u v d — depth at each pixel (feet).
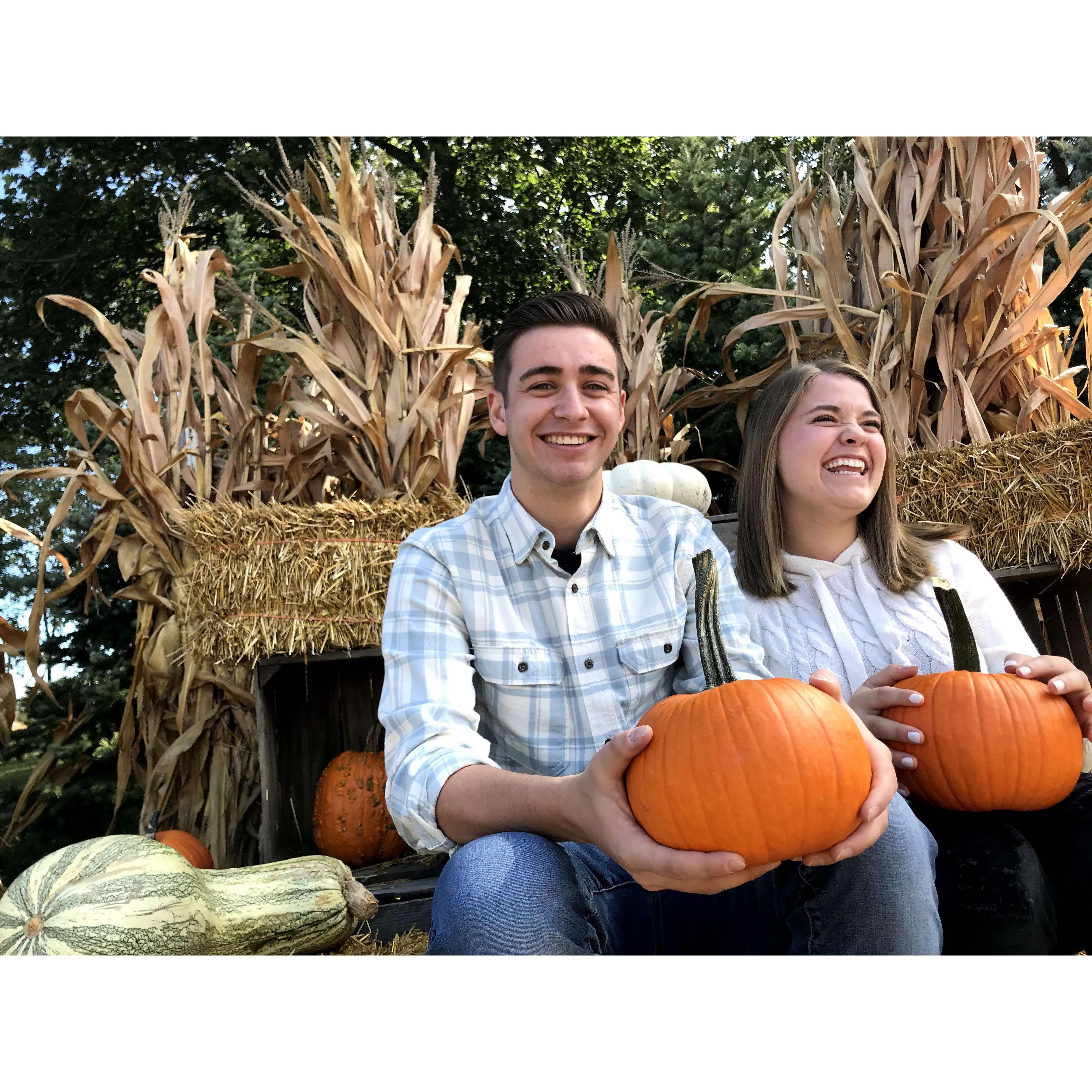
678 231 13.43
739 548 6.25
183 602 8.61
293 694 9.21
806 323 11.14
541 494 4.95
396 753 4.18
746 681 3.67
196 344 9.82
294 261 20.89
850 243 10.05
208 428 9.49
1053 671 4.97
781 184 14.19
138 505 9.73
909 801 5.04
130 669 12.68
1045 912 4.24
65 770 10.84
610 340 5.00
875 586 6.02
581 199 24.85
